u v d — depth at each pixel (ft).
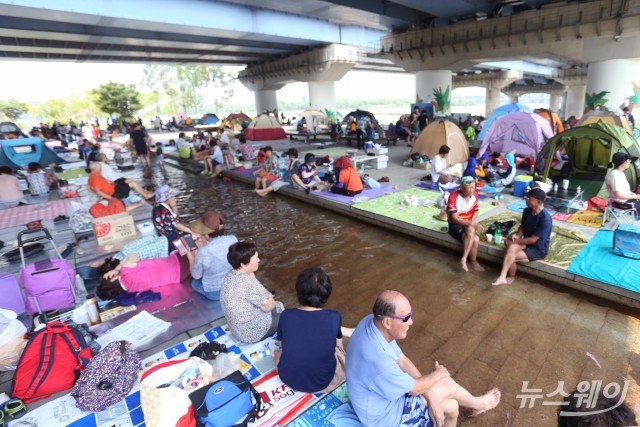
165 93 234.17
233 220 26.40
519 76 146.82
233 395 8.45
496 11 59.77
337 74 94.22
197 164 46.24
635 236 15.26
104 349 10.04
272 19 67.41
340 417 8.72
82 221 21.86
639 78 50.93
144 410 8.32
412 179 31.86
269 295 11.79
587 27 51.03
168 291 15.34
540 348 12.00
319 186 29.63
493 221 20.75
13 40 69.00
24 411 9.58
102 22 54.49
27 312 13.91
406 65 75.66
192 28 60.49
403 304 7.70
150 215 24.49
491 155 34.06
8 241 20.54
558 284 15.55
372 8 57.88
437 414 8.07
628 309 13.76
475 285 16.10
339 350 10.64
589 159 28.09
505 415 9.55
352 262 18.93
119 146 59.98
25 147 43.88
